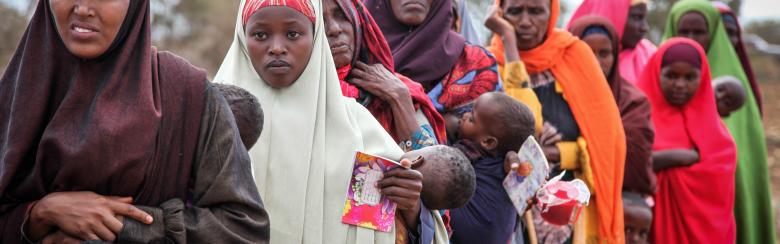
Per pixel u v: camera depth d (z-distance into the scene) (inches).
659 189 238.2
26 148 94.0
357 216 119.3
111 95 93.6
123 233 92.7
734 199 265.9
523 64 197.5
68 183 93.5
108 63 96.5
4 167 93.4
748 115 288.2
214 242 96.3
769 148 566.3
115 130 91.9
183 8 574.6
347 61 143.6
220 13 588.4
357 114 129.4
